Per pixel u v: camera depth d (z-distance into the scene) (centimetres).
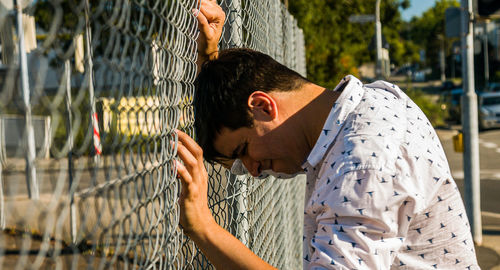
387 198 105
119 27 69
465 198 611
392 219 106
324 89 128
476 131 606
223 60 127
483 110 1938
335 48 1694
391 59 4009
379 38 1455
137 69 82
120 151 73
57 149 54
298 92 126
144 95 85
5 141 49
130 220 78
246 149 131
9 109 48
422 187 111
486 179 1051
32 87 49
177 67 110
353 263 103
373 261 103
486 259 551
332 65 1711
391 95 127
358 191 105
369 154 108
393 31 2603
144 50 85
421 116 126
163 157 98
